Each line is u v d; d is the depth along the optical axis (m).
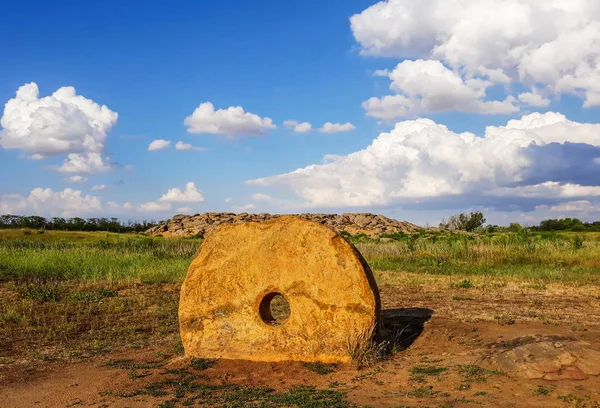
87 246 24.61
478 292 12.30
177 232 43.62
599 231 46.41
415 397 5.48
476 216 49.25
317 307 7.10
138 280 14.41
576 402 5.11
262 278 7.31
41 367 7.39
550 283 13.52
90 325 9.82
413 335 8.34
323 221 49.66
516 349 6.34
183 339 7.56
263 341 7.20
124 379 6.69
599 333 7.71
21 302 11.44
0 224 41.44
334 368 6.82
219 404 5.62
